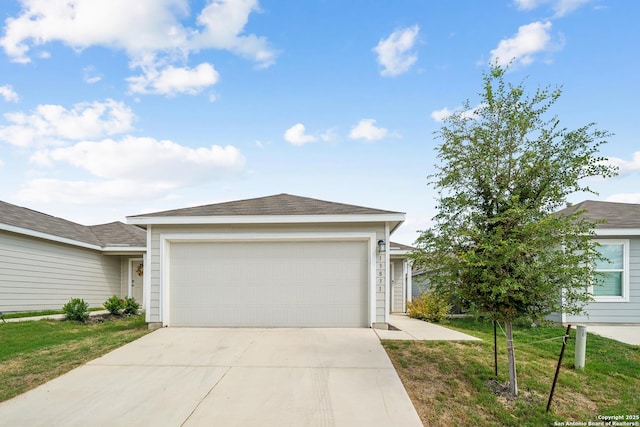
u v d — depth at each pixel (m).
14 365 5.83
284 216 8.61
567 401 4.73
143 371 5.55
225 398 4.60
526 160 4.70
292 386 4.96
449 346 6.84
